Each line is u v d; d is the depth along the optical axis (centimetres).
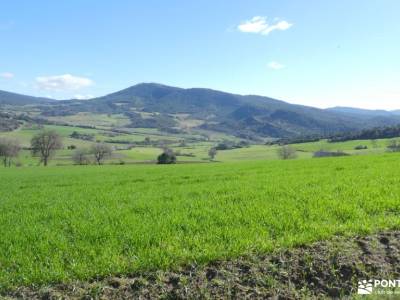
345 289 741
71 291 745
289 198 1431
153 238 976
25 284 771
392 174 1961
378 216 1102
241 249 862
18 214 1462
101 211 1383
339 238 930
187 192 1802
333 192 1511
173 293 731
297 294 727
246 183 2017
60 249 940
